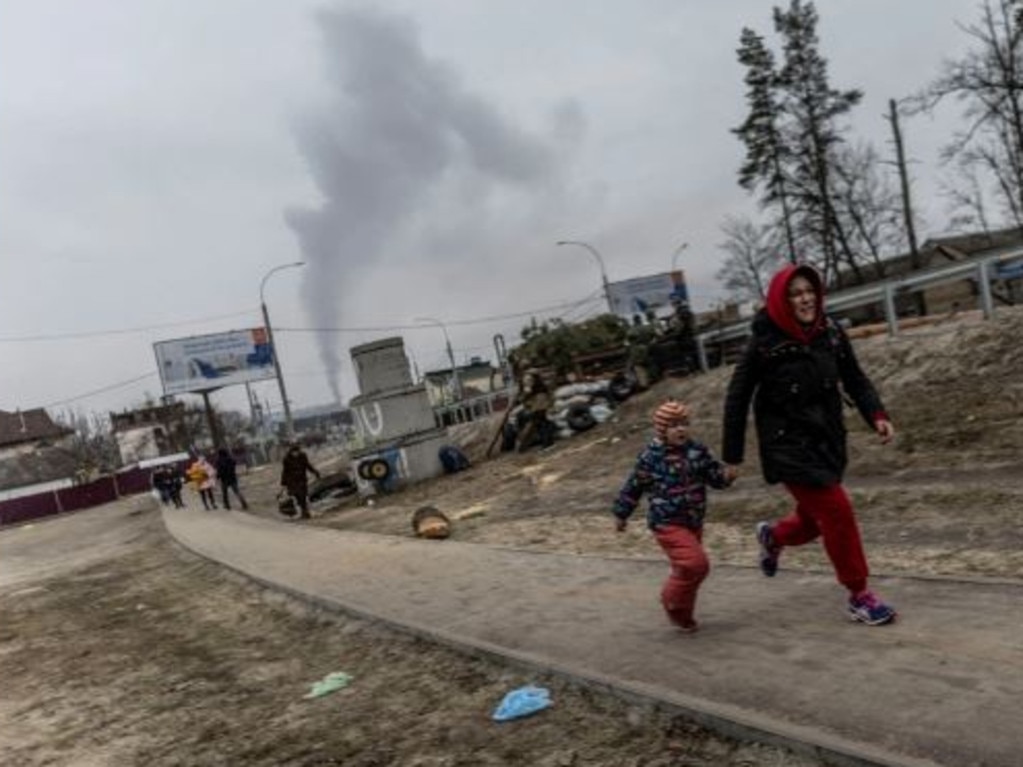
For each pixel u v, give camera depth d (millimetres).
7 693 9195
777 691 4969
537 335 30094
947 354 16359
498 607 8125
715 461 6168
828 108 51250
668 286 69750
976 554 7965
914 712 4402
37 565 26875
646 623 6723
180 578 15664
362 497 25125
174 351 65938
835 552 5672
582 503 15133
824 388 5500
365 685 7105
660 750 4840
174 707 7602
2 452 97188
